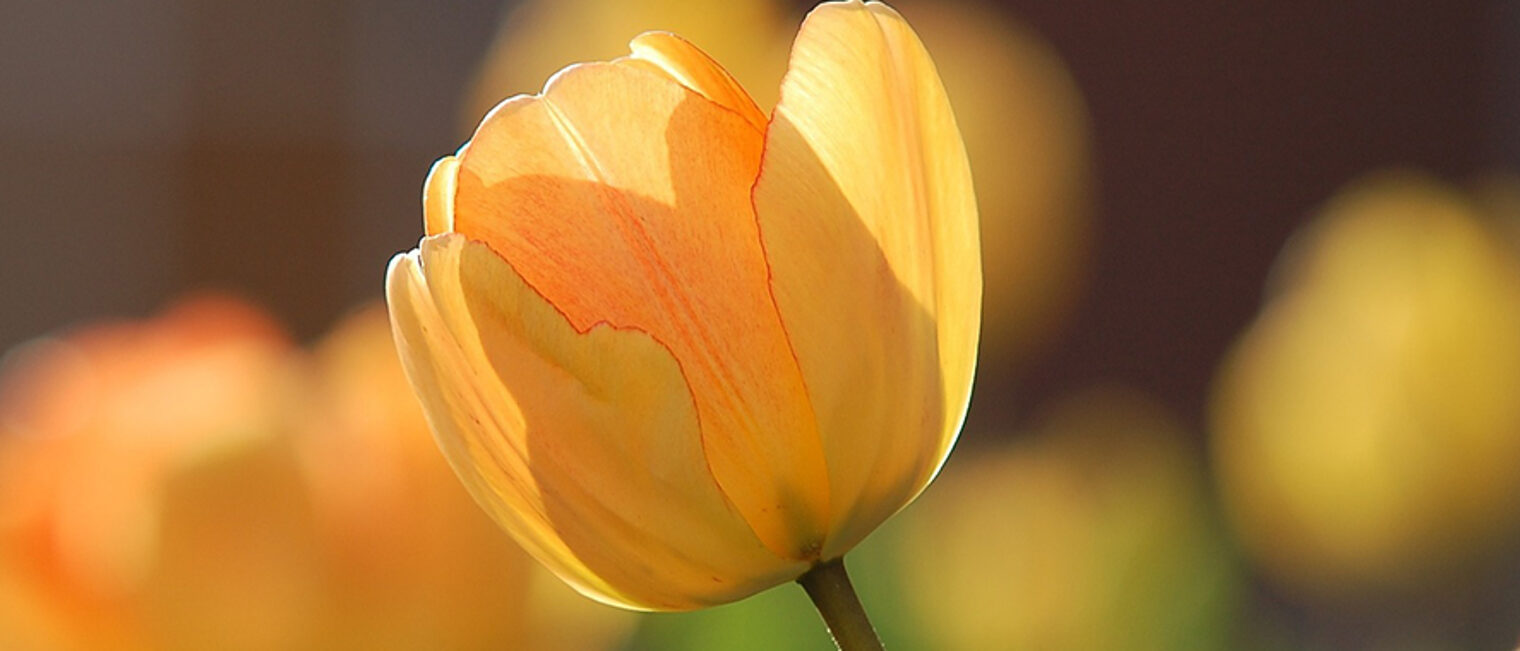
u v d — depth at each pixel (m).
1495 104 2.52
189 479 0.74
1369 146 2.61
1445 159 2.57
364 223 2.89
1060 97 0.98
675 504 0.62
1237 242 2.65
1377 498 0.99
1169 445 1.02
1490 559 1.00
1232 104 2.65
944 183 0.62
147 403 0.76
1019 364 1.01
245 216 2.90
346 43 2.90
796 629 0.89
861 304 0.61
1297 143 2.63
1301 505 1.01
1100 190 2.65
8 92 2.91
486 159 0.61
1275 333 1.03
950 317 0.62
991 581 0.90
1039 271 0.99
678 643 0.88
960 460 1.02
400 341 0.62
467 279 0.60
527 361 0.61
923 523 0.95
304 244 2.90
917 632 0.91
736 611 0.88
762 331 0.62
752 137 0.61
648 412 0.61
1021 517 0.92
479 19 2.81
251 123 2.91
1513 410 0.96
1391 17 2.60
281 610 0.75
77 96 2.94
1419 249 0.99
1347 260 1.01
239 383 0.76
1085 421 1.05
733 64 0.93
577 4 0.99
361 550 0.75
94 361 0.78
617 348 0.61
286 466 0.75
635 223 0.61
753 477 0.62
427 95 2.86
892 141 0.61
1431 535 0.99
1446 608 1.01
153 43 2.94
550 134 0.61
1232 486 1.04
